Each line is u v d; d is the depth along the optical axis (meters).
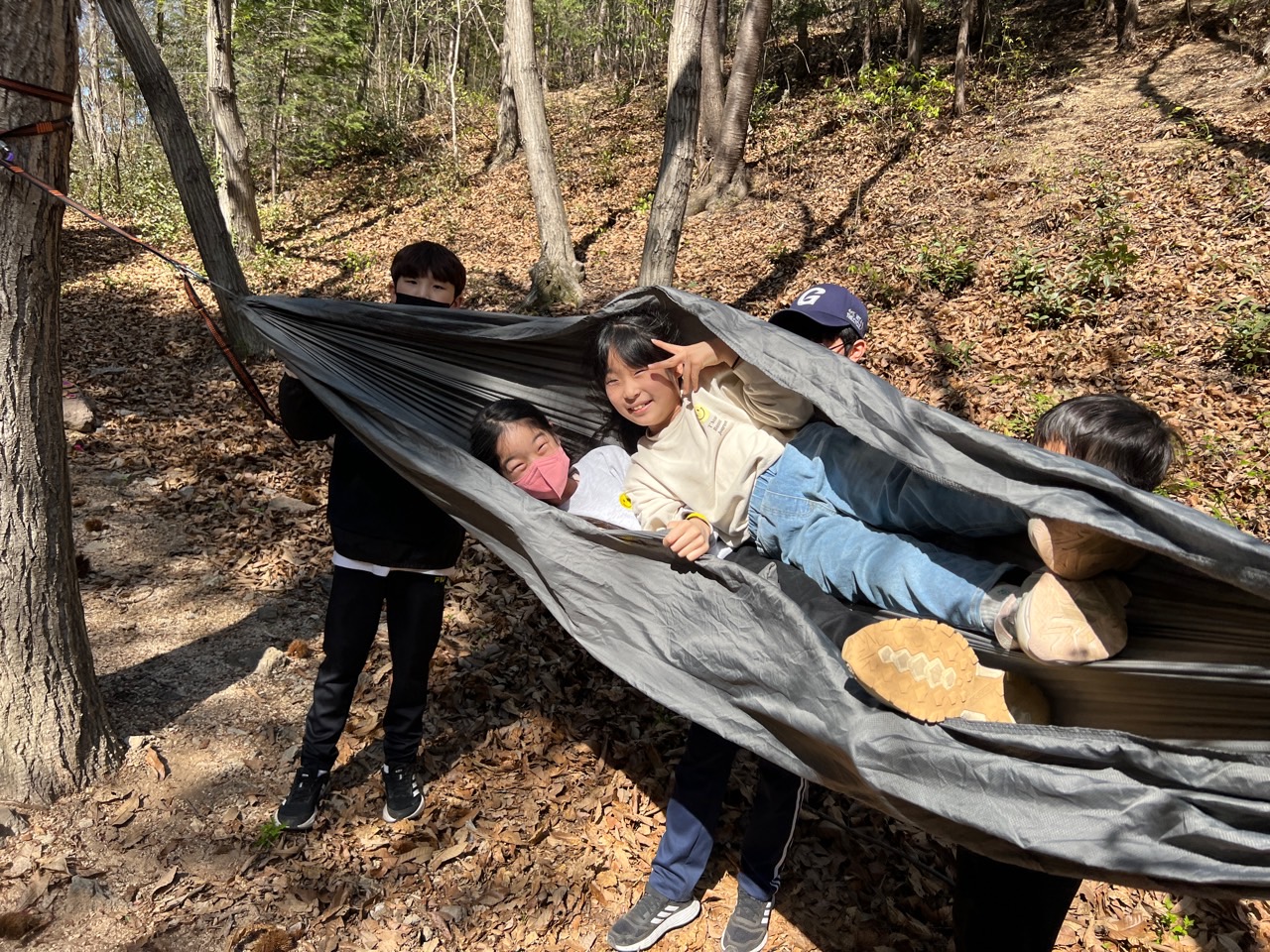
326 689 2.67
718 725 2.12
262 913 2.52
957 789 1.64
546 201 10.92
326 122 23.19
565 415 2.97
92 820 2.73
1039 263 7.91
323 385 2.55
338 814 2.91
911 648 1.60
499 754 3.34
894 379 6.81
